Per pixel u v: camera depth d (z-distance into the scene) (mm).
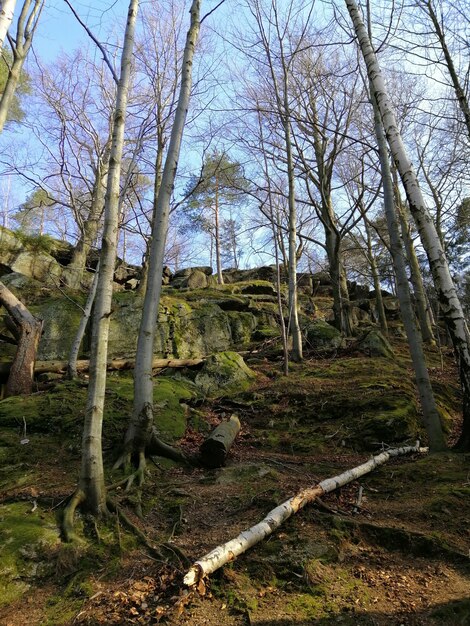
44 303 12477
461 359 5902
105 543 4023
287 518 4293
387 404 7969
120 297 12984
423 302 18125
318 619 3033
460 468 5379
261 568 3609
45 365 9539
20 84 12398
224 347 13852
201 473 5934
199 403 9086
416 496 4914
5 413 6883
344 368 11336
